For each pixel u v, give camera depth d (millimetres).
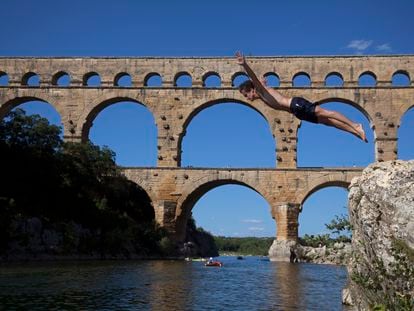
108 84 76875
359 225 16453
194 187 72062
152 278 38938
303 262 69812
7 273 38844
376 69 73375
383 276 15312
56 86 77125
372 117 72375
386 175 15164
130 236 70562
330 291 32562
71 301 25172
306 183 70500
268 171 71375
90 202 69750
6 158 62031
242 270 53125
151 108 75750
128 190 79500
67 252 61281
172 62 76562
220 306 25234
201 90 75188
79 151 70875
